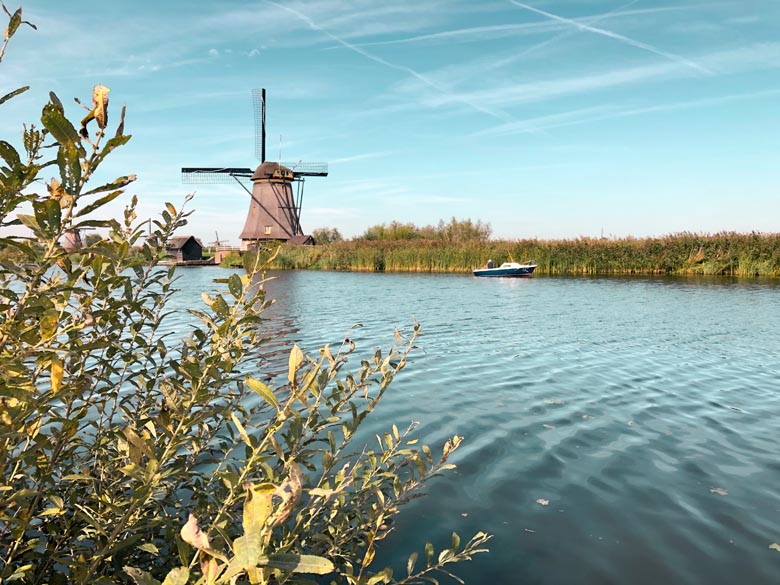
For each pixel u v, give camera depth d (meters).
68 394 1.82
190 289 22.75
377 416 6.31
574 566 3.42
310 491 1.09
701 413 6.63
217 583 0.81
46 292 1.39
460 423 6.14
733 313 16.44
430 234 78.88
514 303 19.38
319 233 84.75
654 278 34.28
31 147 1.43
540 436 5.77
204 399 1.85
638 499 4.35
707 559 3.51
